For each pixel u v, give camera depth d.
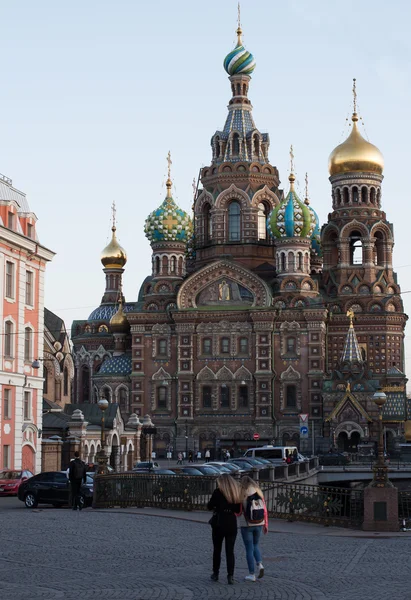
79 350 170.75
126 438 116.88
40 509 54.38
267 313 143.00
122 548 35.19
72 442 95.50
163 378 147.00
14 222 78.94
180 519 47.03
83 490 56.47
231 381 144.12
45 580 27.83
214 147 161.50
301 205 147.00
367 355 147.12
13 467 77.56
